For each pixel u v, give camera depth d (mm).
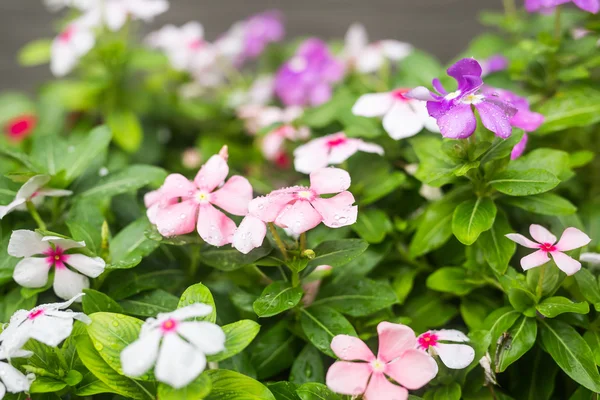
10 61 1323
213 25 1328
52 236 662
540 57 791
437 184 693
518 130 688
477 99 664
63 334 629
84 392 647
